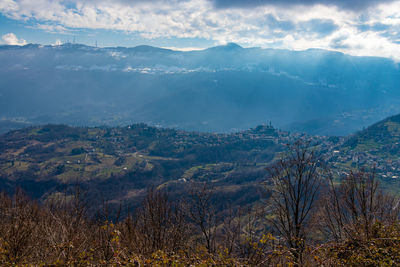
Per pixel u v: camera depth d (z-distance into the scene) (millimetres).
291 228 10688
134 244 9812
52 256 8578
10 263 7434
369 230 9773
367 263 8258
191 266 7531
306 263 8500
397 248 8508
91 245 9297
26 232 9156
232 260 7918
